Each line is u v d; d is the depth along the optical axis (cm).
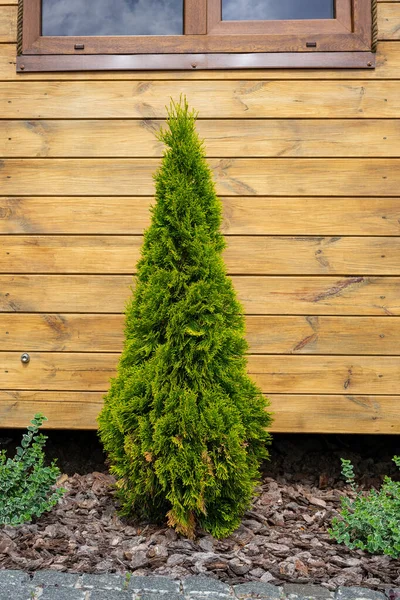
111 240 366
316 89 368
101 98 368
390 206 364
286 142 366
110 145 367
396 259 364
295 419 362
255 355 362
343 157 365
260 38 369
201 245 296
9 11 374
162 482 287
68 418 365
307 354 363
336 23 373
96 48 369
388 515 297
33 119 369
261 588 247
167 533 295
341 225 364
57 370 365
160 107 368
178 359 295
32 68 369
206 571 263
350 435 436
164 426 287
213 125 366
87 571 258
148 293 295
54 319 365
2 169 368
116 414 298
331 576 263
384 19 370
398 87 368
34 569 258
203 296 295
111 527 306
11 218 367
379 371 362
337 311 363
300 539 301
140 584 246
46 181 367
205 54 368
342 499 317
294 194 364
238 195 365
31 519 309
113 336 365
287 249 364
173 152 304
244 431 295
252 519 323
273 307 363
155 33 379
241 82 368
